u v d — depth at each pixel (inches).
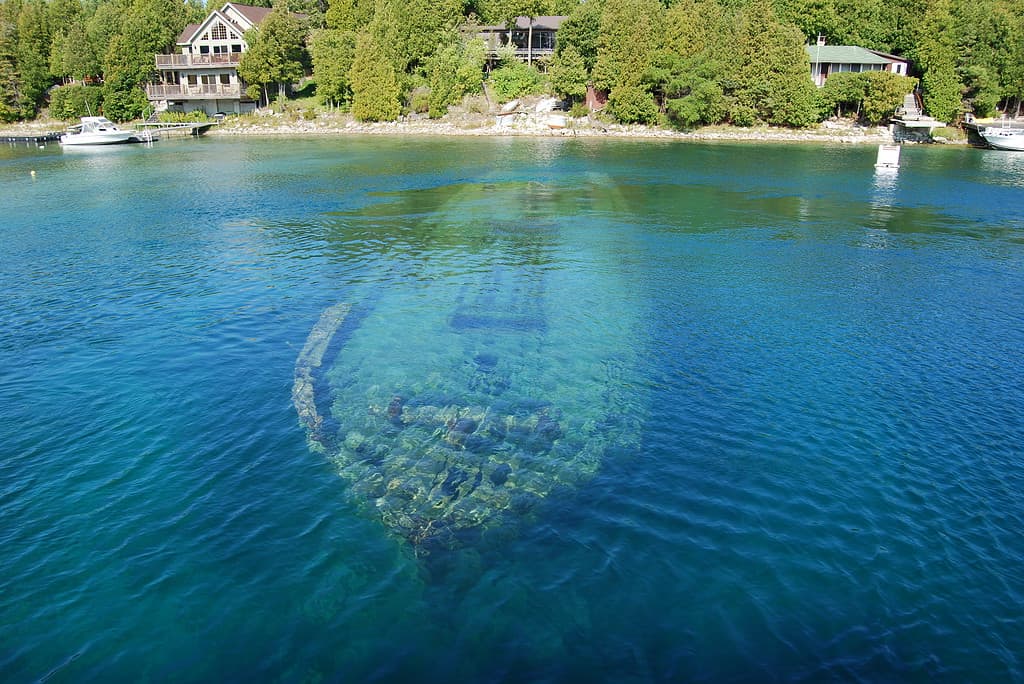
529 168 2181.3
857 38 3617.1
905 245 1216.8
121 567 430.9
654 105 3262.8
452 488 497.7
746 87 3189.0
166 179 2006.6
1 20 3868.1
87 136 2987.2
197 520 472.1
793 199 1667.1
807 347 754.8
